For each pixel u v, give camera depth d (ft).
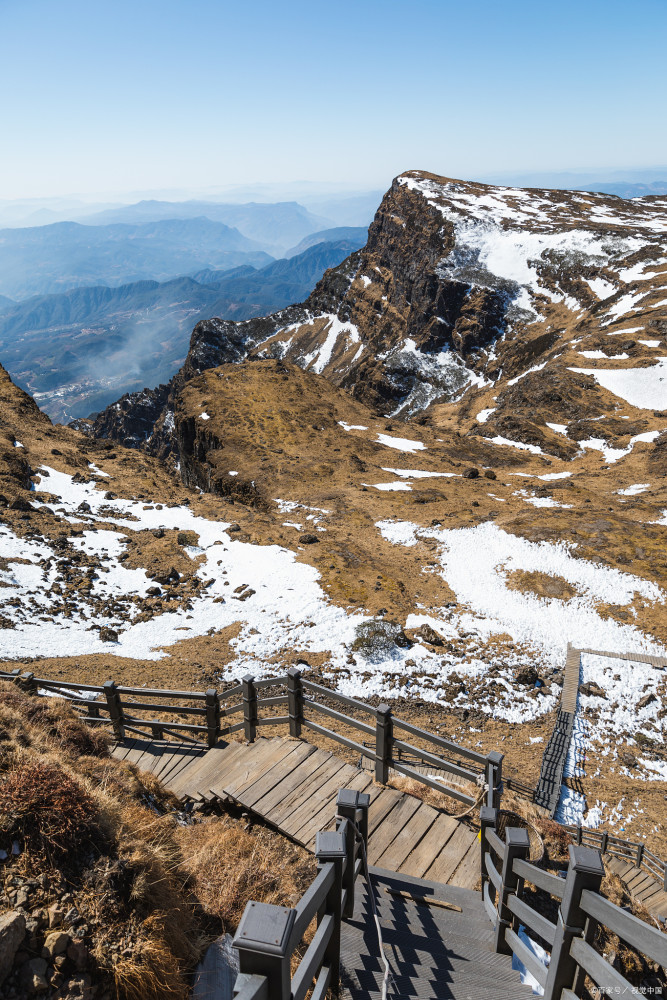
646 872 47.75
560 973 10.73
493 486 203.10
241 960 8.07
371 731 26.55
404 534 152.25
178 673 83.20
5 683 25.58
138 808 19.86
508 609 118.32
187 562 121.49
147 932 13.89
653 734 90.22
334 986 13.74
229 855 20.42
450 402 486.38
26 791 15.20
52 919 13.03
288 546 135.13
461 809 31.07
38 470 150.71
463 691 93.91
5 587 95.14
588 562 131.85
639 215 627.46
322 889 11.14
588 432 289.94
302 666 91.76
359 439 253.03
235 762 29.07
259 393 288.92
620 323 392.47
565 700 94.32
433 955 16.07
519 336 494.18
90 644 86.89
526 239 584.40
